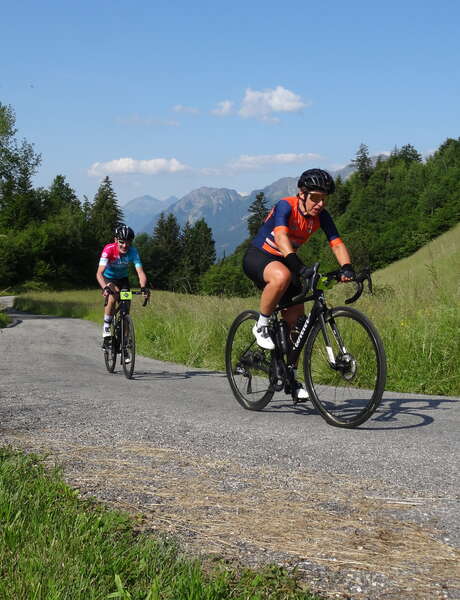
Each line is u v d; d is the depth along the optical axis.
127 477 2.70
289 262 3.94
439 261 9.00
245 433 3.61
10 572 1.65
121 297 7.38
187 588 1.59
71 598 1.53
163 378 7.18
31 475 2.57
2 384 5.83
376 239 90.31
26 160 46.41
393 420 4.09
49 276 77.38
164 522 2.18
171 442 3.37
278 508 2.32
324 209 4.21
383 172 145.25
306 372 4.12
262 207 129.12
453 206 81.94
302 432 3.64
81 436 3.50
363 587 1.71
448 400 5.07
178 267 125.56
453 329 6.53
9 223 82.56
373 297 8.31
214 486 2.59
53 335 15.84
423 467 2.82
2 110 43.03
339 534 2.08
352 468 2.83
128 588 1.61
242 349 4.73
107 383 6.39
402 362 6.44
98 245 86.12
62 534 1.90
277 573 1.76
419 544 1.99
